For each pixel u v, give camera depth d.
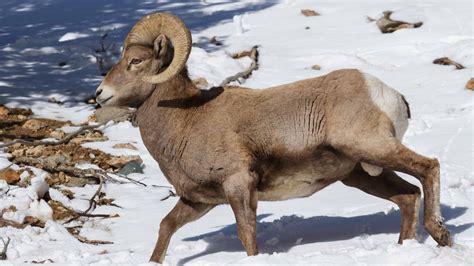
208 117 21.28
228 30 53.44
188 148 21.27
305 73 44.22
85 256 22.89
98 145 35.59
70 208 28.52
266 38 51.12
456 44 45.72
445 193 25.53
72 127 38.31
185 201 22.28
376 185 22.00
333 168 21.30
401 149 20.28
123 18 57.66
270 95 21.33
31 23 57.66
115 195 30.03
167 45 21.75
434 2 55.94
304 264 19.05
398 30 50.34
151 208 28.30
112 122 38.66
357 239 21.97
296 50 48.34
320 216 24.86
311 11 55.88
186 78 21.94
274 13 57.38
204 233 24.89
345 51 47.69
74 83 45.00
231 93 21.58
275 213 25.83
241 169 20.80
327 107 20.80
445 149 31.64
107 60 48.34
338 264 18.95
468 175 28.05
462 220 22.91
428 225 20.22
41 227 27.02
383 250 19.56
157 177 32.03
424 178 20.28
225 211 27.06
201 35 52.53
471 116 36.06
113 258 22.34
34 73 46.62
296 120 20.91
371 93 20.61
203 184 21.39
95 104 41.97
